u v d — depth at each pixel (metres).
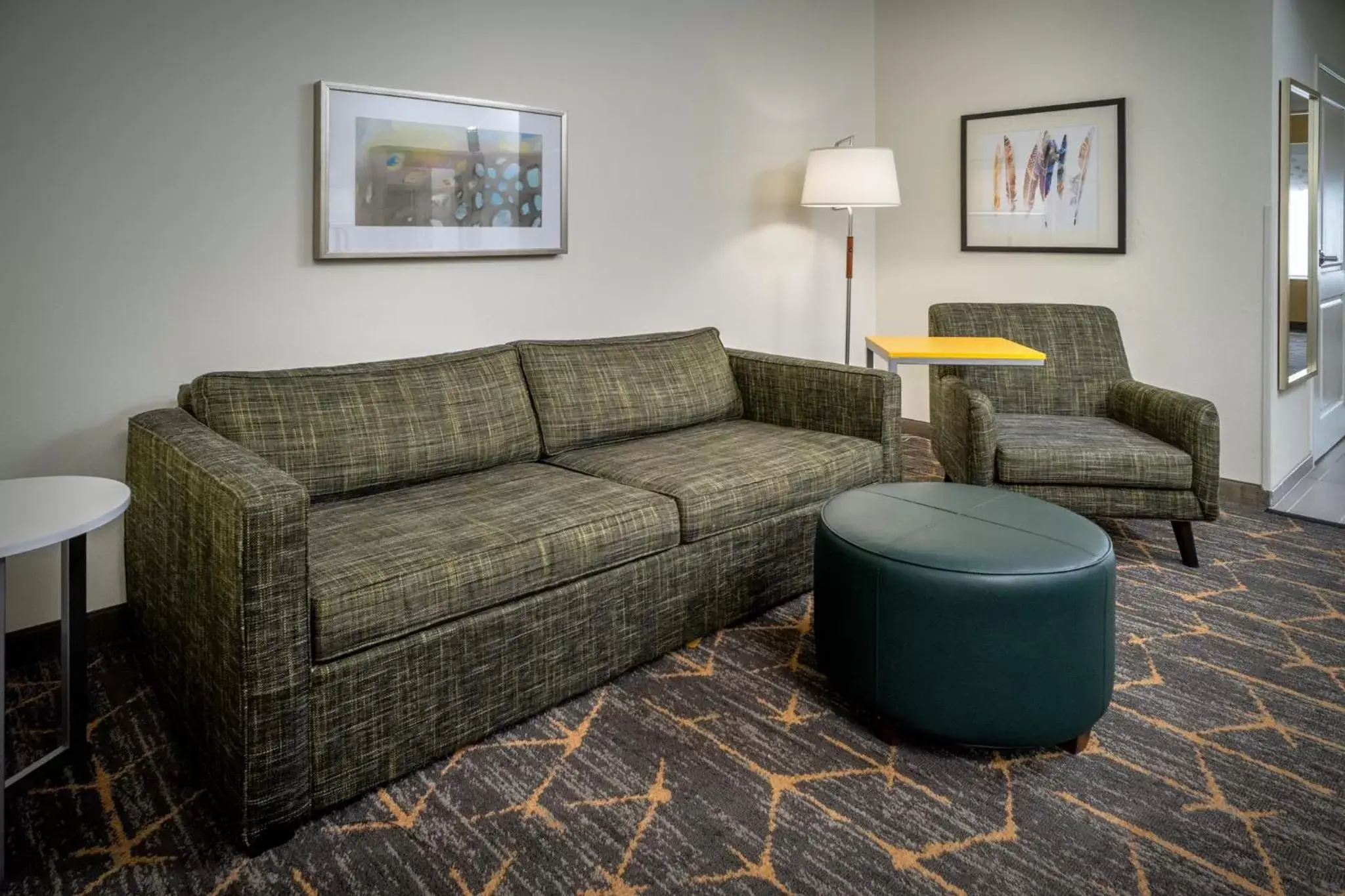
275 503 1.42
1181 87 3.36
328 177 2.48
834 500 2.05
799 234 3.97
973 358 2.70
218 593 1.48
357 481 2.12
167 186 2.23
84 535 1.60
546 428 2.57
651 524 2.03
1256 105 3.18
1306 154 3.48
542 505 2.03
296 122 2.42
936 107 4.08
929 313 3.38
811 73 3.92
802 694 1.98
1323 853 1.44
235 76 2.30
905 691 1.69
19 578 2.16
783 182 3.86
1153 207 3.48
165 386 2.29
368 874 1.41
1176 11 3.33
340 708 1.54
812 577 2.43
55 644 2.22
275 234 2.43
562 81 3.00
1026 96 3.78
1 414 2.06
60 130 2.06
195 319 2.31
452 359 2.43
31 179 2.04
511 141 2.86
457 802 1.60
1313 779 1.64
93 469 2.20
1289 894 1.35
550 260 3.06
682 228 3.47
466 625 1.71
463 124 2.74
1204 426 2.61
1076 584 1.62
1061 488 2.69
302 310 2.50
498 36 2.82
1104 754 1.73
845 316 4.27
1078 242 3.70
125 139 2.15
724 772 1.68
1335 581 2.60
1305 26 3.43
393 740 1.62
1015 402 3.22
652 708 1.92
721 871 1.42
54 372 2.12
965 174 3.99
